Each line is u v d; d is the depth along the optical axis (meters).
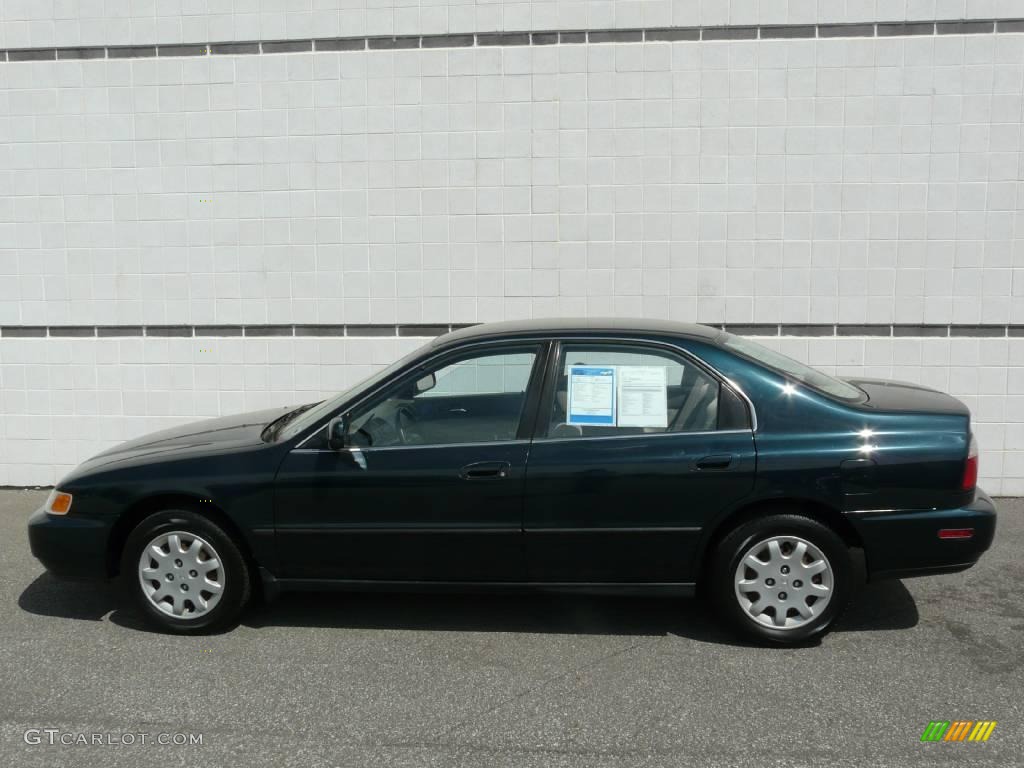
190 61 7.82
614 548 4.73
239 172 7.88
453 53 7.61
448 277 7.80
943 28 7.26
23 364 8.20
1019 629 4.94
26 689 4.39
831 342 7.56
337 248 7.87
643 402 4.79
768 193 7.48
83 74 7.92
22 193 8.06
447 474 4.76
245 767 3.68
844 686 4.30
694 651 4.71
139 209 7.99
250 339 8.02
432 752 3.76
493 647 4.81
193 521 4.93
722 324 7.63
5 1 7.92
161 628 5.07
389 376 4.95
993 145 7.31
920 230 7.42
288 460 4.89
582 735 3.88
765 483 4.61
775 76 7.39
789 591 4.67
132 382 8.14
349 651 4.78
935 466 4.58
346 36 7.69
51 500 5.18
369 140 7.75
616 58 7.49
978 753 3.71
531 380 4.89
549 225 7.67
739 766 3.63
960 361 7.48
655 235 7.59
